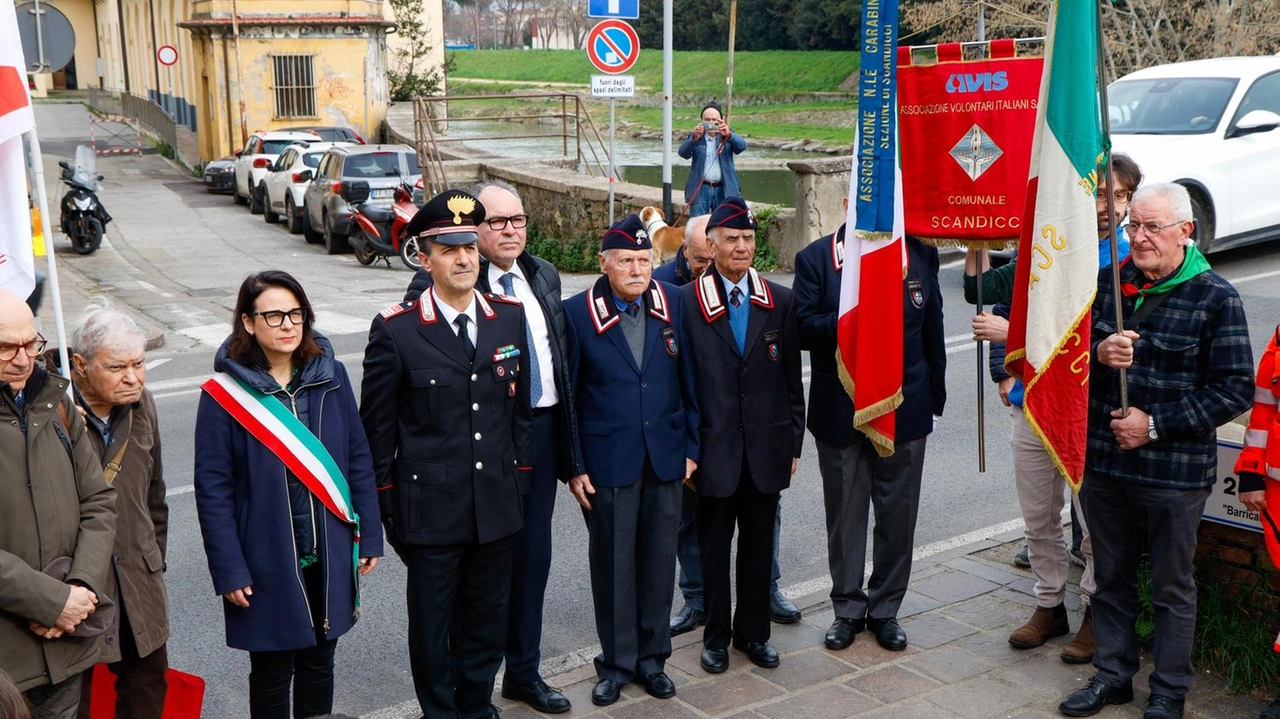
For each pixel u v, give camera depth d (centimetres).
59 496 337
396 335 409
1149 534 423
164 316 1298
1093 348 431
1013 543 605
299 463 378
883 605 496
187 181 3272
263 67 3188
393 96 3744
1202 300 409
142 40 4972
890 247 461
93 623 340
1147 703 430
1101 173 452
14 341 323
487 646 432
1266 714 418
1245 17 2045
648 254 452
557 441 453
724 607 478
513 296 445
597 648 515
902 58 495
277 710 395
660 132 4628
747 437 466
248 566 379
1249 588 459
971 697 447
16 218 416
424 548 414
